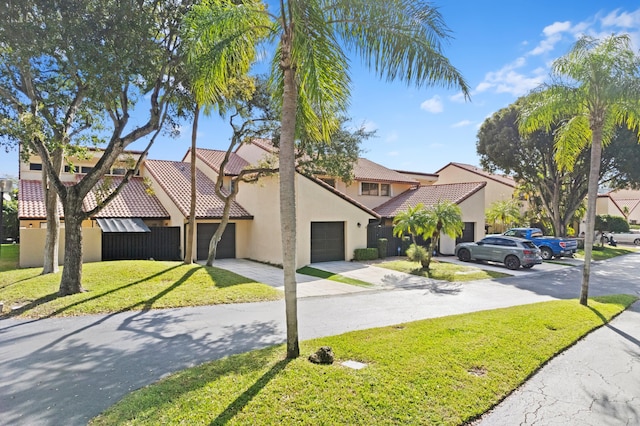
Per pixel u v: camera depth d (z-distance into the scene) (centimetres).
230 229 2122
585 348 710
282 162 601
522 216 3350
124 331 794
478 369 580
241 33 712
